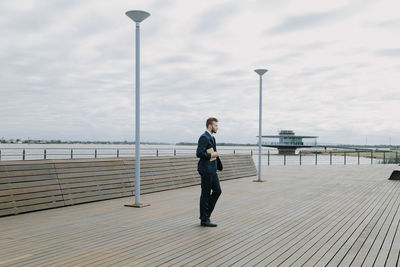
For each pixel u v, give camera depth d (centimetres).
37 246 469
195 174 1245
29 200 704
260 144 1359
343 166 2312
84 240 502
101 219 647
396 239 529
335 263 418
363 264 416
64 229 567
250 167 1645
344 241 515
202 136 591
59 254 436
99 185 864
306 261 423
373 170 1945
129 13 773
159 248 467
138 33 793
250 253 451
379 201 891
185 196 946
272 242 504
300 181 1368
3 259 414
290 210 758
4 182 669
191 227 591
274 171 1864
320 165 2434
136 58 795
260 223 628
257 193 1023
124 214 696
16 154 1627
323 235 549
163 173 1093
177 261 415
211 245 485
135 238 516
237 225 610
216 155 594
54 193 755
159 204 819
